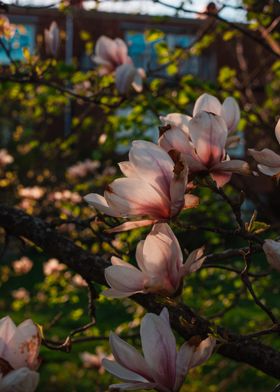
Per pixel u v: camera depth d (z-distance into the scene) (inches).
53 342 76.5
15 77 145.4
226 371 208.1
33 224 97.6
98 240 103.7
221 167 56.4
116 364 50.6
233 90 191.5
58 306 387.5
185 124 60.2
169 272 51.5
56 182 284.0
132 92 175.0
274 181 56.4
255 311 239.5
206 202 184.1
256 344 74.3
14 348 49.9
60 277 185.6
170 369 49.3
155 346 49.5
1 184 227.6
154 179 52.2
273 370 73.4
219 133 55.6
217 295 177.9
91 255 93.7
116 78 139.4
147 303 78.1
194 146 55.9
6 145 413.7
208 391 201.9
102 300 126.3
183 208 54.9
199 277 186.1
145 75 173.0
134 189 52.3
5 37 145.5
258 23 182.5
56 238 95.7
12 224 97.9
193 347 49.2
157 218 53.0
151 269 51.5
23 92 183.9
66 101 188.9
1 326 50.1
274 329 59.1
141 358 49.9
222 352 74.0
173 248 51.1
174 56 189.8
